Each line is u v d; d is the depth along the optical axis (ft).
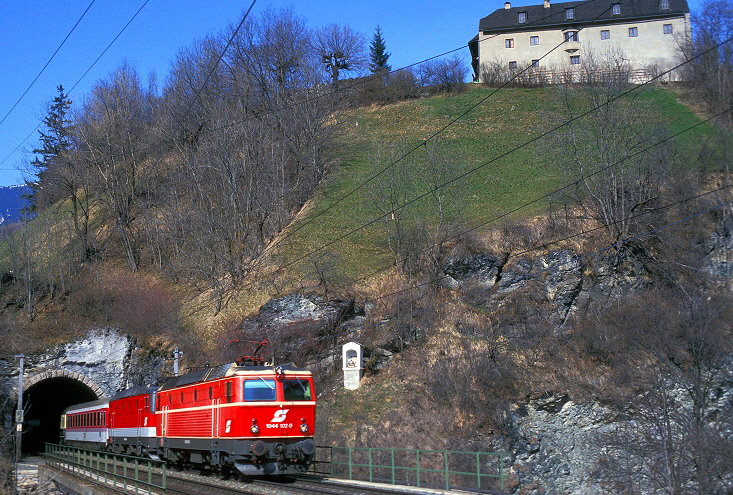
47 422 225.15
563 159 189.06
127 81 253.03
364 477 81.51
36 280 192.75
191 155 212.43
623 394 116.37
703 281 135.85
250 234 187.01
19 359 145.79
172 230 199.31
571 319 137.90
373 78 282.56
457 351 129.90
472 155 217.97
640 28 279.28
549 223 157.17
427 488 63.57
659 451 97.50
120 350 165.68
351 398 127.54
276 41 250.16
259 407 73.92
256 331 144.56
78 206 250.37
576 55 283.59
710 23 204.44
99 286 184.24
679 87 246.06
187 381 89.25
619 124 171.94
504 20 293.02
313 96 233.76
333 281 151.53
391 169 206.39
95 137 229.25
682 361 119.03
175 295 181.88
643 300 135.03
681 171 157.48
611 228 148.05
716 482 90.68
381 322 141.69
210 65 246.68
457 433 112.06
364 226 177.68
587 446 110.01
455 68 291.99
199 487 70.49
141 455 105.50
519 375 123.54
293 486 67.15
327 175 213.87
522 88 278.46
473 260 149.69
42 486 108.27
